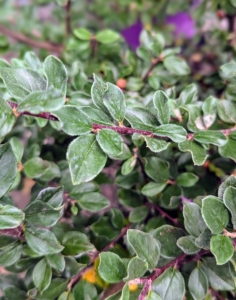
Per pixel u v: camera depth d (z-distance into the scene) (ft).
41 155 0.53
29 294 0.42
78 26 0.90
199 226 0.38
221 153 0.41
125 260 0.39
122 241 0.49
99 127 0.32
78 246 0.42
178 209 0.49
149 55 0.61
